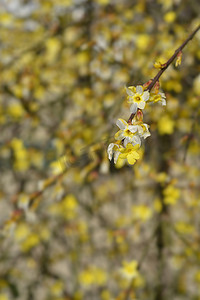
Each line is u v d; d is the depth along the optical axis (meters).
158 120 2.15
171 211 2.85
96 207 3.08
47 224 3.01
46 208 2.93
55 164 2.04
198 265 2.81
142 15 2.73
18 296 2.98
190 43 1.48
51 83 3.00
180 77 2.09
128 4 2.76
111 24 2.73
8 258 3.00
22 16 3.06
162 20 2.56
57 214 3.02
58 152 2.53
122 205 3.08
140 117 0.88
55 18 2.98
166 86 2.09
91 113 2.74
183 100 2.34
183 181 2.72
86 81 3.00
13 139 2.99
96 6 2.83
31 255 3.07
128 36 2.52
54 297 3.02
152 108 1.32
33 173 3.27
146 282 2.81
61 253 3.08
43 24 3.09
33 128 3.06
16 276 2.96
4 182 3.25
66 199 2.84
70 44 2.89
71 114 2.97
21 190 3.24
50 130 3.03
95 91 2.82
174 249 2.77
